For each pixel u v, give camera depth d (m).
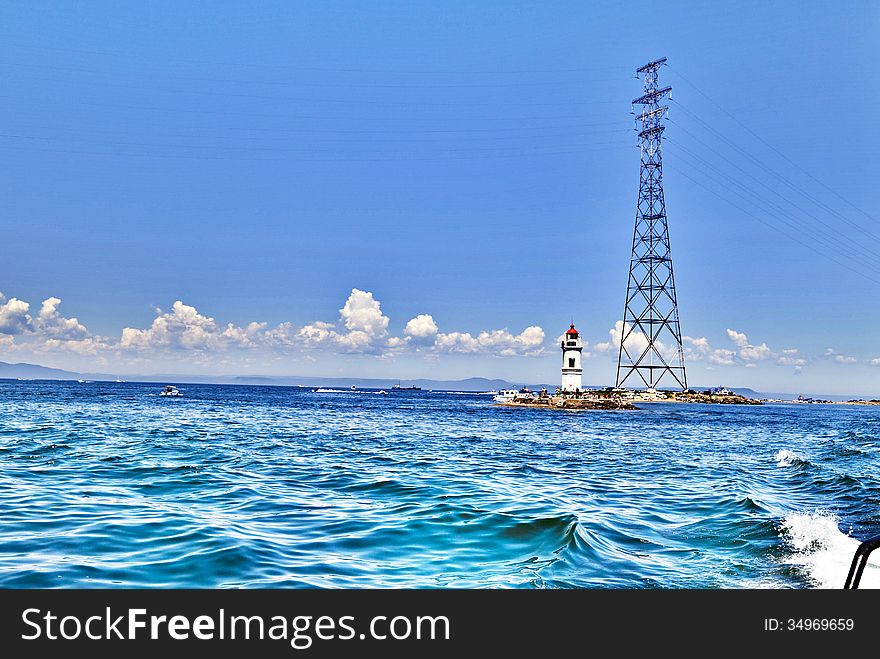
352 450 34.12
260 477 22.55
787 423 84.38
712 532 14.37
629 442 46.22
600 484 22.67
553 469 27.61
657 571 11.23
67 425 46.03
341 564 11.32
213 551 11.76
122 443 33.72
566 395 133.38
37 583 10.00
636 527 14.91
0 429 40.94
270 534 13.38
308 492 19.36
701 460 32.66
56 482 19.88
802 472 26.91
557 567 11.24
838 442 47.69
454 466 27.61
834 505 18.42
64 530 13.22
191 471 23.34
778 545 13.11
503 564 11.51
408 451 34.44
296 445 36.25
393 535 13.50
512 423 71.75
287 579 10.43
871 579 10.62
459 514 15.58
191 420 58.38
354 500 17.91
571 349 134.00
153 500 17.28
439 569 11.16
